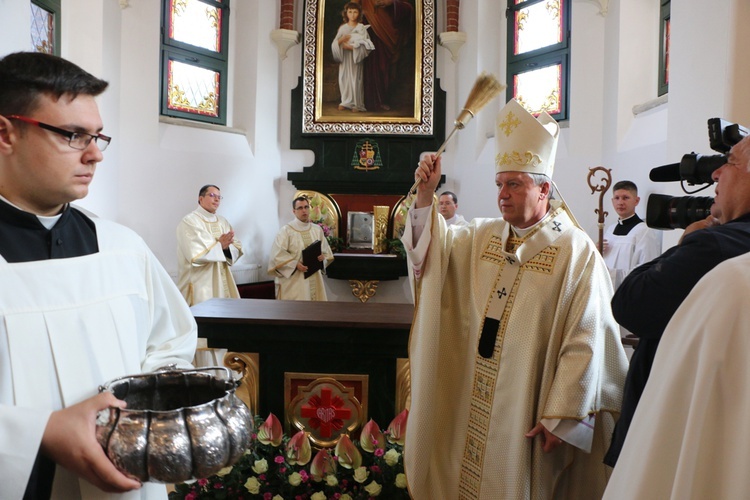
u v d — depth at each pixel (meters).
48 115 1.08
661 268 1.51
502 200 2.21
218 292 6.08
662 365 0.98
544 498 2.05
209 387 1.20
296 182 8.36
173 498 2.55
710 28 3.26
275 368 2.85
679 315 0.98
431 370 2.22
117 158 6.95
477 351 2.24
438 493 2.28
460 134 8.27
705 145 3.28
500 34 8.05
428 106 8.30
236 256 6.30
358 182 8.26
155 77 7.19
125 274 1.28
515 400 2.10
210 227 6.25
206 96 7.94
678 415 0.92
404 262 7.65
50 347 1.10
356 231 8.16
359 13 8.31
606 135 6.54
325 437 2.84
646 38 6.23
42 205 1.16
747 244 1.38
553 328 2.09
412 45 8.30
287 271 7.14
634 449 0.98
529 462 2.06
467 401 2.27
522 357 2.11
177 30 7.56
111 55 6.76
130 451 0.99
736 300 0.88
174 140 7.41
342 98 8.38
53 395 1.10
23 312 1.08
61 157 1.09
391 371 2.83
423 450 2.21
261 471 2.50
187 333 1.47
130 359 1.23
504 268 2.25
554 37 7.34
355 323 2.69
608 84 6.52
